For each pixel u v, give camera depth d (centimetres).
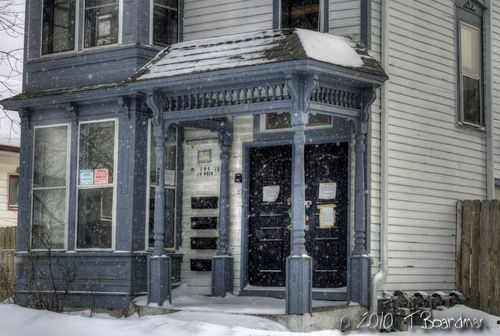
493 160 1702
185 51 1410
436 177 1539
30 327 1202
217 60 1323
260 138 1485
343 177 1424
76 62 1574
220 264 1488
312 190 1452
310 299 1235
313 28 1457
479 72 1709
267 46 1298
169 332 1138
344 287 1402
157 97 1390
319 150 1452
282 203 1480
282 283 1467
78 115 1554
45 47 1623
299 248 1234
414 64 1508
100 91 1491
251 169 1512
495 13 1764
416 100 1504
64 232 1550
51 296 1517
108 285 1481
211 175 1545
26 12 1656
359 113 1360
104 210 1509
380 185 1400
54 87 1603
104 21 1555
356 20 1405
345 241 1410
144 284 1480
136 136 1488
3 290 1719
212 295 1490
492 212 1530
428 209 1512
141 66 1512
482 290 1532
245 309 1302
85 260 1515
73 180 1544
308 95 1250
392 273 1415
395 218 1430
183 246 1557
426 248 1498
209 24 1558
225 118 1512
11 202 2431
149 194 1502
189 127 1527
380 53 1424
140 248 1480
